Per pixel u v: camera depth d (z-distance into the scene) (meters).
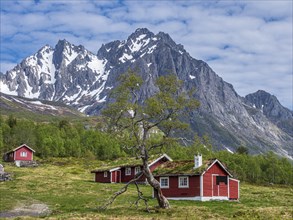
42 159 166.25
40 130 194.25
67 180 95.38
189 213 49.94
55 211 53.47
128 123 53.81
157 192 54.41
